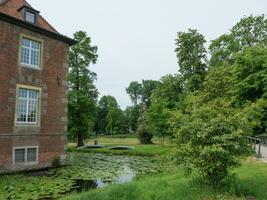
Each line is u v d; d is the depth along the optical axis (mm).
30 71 18875
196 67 34031
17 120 18047
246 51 28062
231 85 26844
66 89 21484
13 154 17594
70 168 19547
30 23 18516
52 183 14156
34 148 18922
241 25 34719
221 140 8758
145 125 42188
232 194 8164
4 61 17375
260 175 10633
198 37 34344
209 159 8766
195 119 9695
